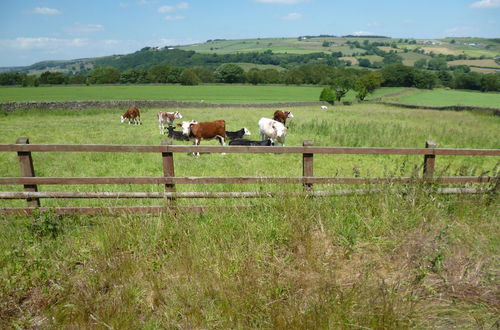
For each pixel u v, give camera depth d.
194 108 36.19
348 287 3.38
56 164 9.80
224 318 3.05
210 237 4.09
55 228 4.52
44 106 28.73
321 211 4.48
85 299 3.25
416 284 3.39
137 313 3.23
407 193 4.85
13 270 3.69
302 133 16.38
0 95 51.34
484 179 5.21
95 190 6.41
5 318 3.14
